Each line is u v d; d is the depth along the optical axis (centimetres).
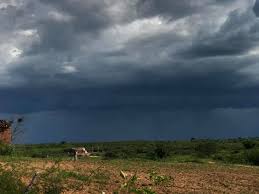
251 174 3033
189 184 2309
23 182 1633
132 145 9769
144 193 1449
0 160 2467
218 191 2216
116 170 2516
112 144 10400
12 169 1822
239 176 2848
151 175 1875
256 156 5050
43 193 1568
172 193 2008
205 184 2373
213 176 2750
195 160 4875
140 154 6200
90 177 2072
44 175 1638
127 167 2806
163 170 2841
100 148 8231
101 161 3234
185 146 8431
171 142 11006
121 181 2106
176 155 6328
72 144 9850
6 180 1509
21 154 3456
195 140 11825
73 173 2092
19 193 1452
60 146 8975
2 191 1438
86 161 3117
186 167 3225
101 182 2020
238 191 2283
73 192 1791
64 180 1911
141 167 2894
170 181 2302
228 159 5312
